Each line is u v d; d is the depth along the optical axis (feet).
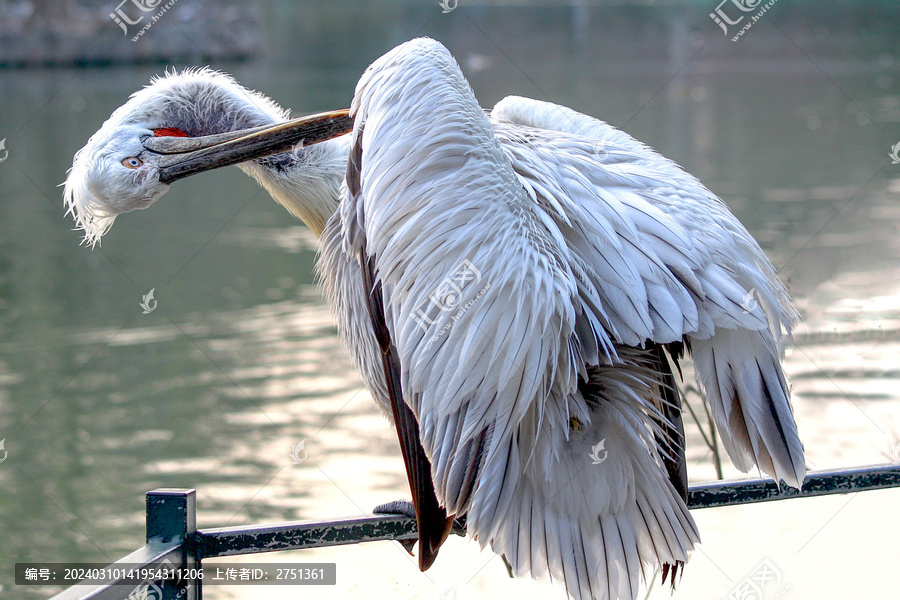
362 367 12.56
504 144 11.21
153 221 57.77
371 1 223.10
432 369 9.42
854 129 82.53
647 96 100.12
